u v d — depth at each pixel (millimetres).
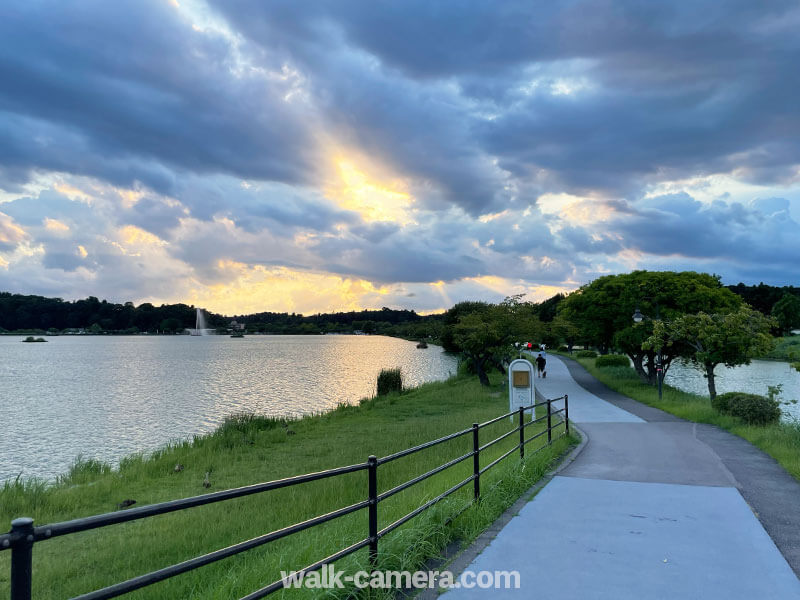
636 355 33406
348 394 41562
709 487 8633
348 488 11336
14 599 2289
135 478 14516
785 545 5965
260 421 24219
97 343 180375
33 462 19031
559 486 8719
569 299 37719
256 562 6438
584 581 4941
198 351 119062
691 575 5074
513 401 21281
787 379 47844
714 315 25000
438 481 10062
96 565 7656
